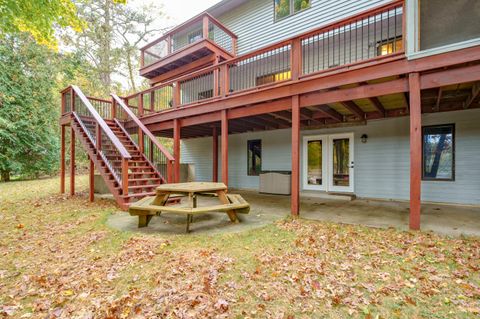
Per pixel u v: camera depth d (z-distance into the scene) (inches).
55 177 547.8
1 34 251.4
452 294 89.0
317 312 81.4
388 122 280.7
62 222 185.6
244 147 411.8
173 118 297.7
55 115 535.8
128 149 306.2
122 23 687.7
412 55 151.3
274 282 99.0
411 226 157.4
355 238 146.9
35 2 216.7
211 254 125.3
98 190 327.0
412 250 126.7
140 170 282.7
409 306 83.4
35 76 499.2
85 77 647.8
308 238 147.7
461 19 154.5
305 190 333.7
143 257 122.5
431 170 258.2
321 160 326.0
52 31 248.8
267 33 355.6
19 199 281.0
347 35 291.1
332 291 92.4
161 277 103.4
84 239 149.2
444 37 157.2
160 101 456.8
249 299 88.5
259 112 228.8
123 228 169.5
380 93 171.0
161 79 448.8
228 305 85.0
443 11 157.8
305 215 206.8
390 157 279.4
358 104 235.3
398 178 275.1
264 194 346.0
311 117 271.9
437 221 180.5
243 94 229.8
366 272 106.0
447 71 148.4
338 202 267.4
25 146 475.2
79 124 300.5
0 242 145.6
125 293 92.8
